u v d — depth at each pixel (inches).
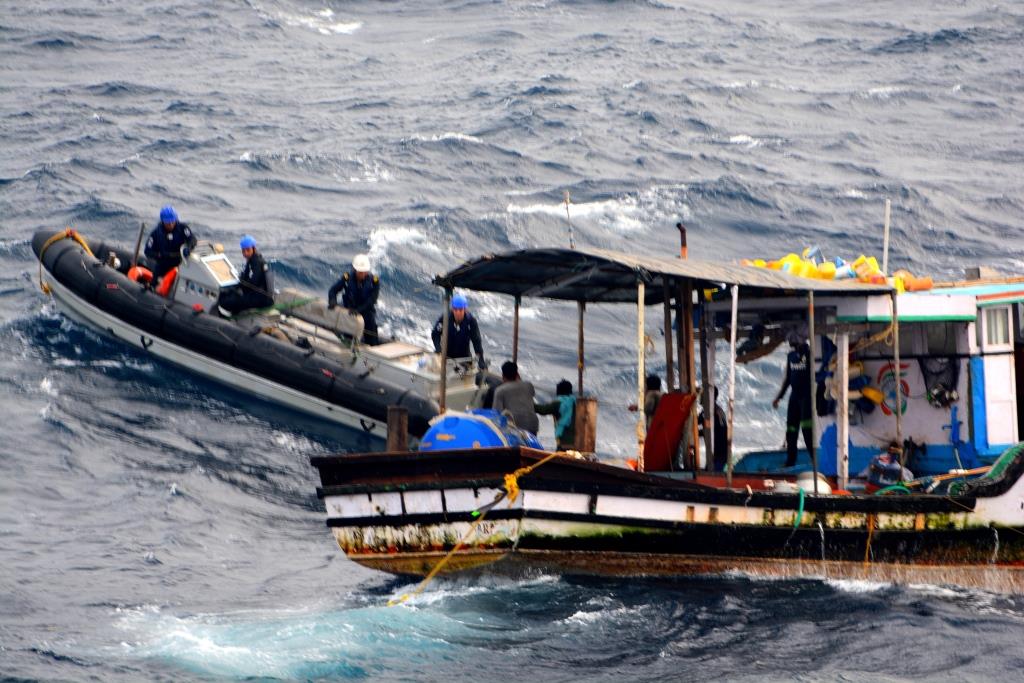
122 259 2982.3
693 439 1924.2
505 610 1659.7
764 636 1598.2
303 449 2447.1
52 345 2778.1
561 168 4303.6
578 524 1691.7
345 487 1743.4
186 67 5698.8
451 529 1699.1
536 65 5797.2
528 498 1657.2
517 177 4210.1
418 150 4448.8
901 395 2010.3
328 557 1955.0
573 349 3016.7
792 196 4074.8
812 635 1606.8
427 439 1759.4
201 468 2294.5
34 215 3663.9
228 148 4466.0
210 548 1967.3
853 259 3627.0
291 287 3218.5
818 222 3885.3
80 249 2913.4
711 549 1765.5
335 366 2576.3
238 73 5634.8
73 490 2155.5
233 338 2647.6
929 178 4311.0
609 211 3897.6
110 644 1546.5
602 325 3181.6
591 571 1744.6
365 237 3550.7
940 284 2064.5
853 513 1803.6
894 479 1899.6
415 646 1540.4
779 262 1994.3
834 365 2000.5
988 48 6048.2
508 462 1658.5
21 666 1464.1
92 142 4448.8
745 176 4266.7
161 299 2746.1
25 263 3282.5
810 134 4820.4
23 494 2118.6
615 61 5841.5
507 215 3799.2
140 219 3651.6
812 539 1798.7
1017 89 5418.3
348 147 4505.4
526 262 1806.1
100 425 2444.6
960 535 1849.2
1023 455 1860.2
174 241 2785.4
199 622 1632.6
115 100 5073.8
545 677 1460.4
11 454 2272.4
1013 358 1983.3
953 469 1974.7
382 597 1745.8
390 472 1720.0
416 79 5600.4
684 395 1877.5
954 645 1590.8
